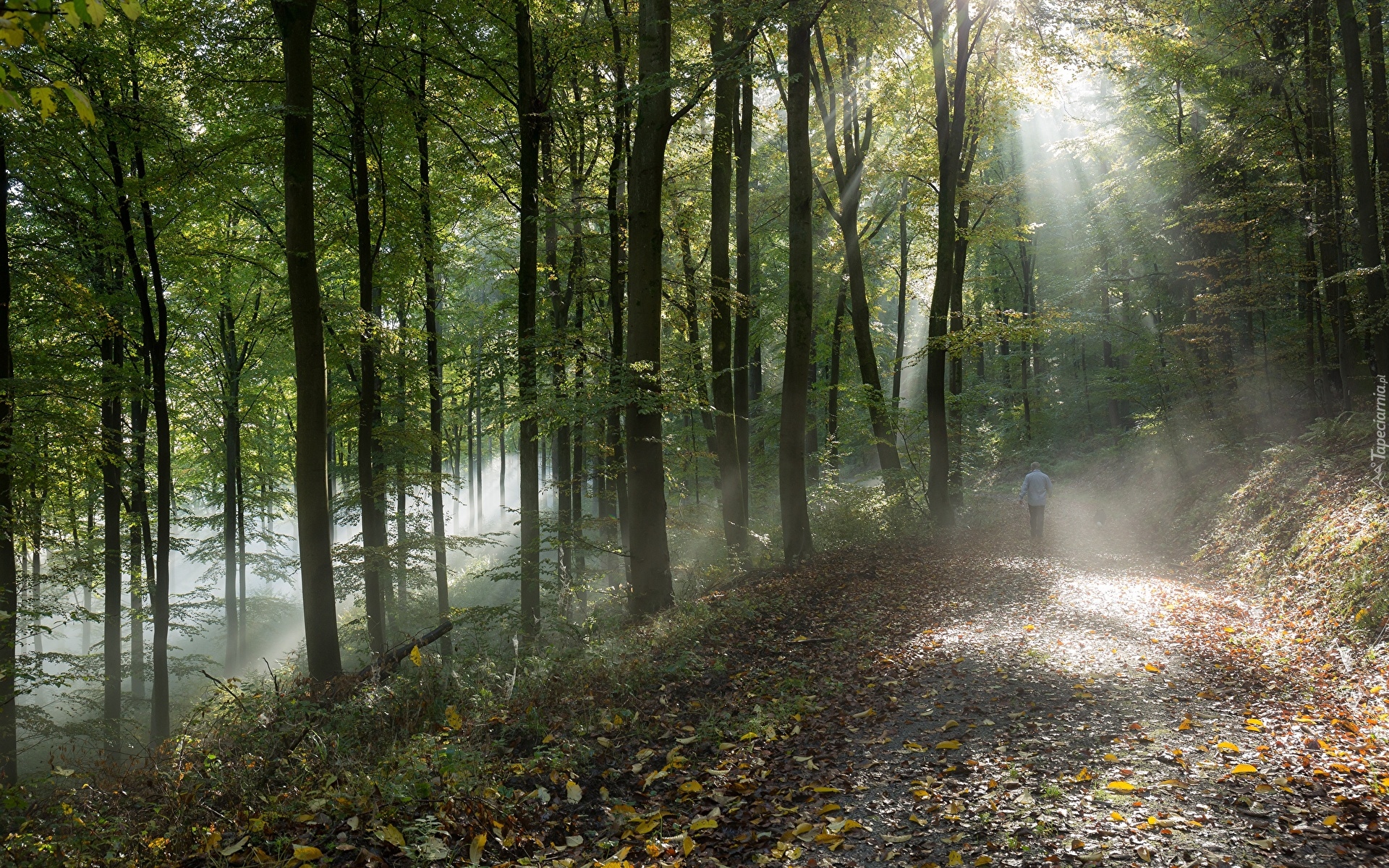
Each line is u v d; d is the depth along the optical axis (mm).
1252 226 18203
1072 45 16469
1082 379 35125
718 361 16562
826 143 24156
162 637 14719
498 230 19281
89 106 2922
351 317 12703
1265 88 17656
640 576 12219
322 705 7660
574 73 15023
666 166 18922
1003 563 14617
